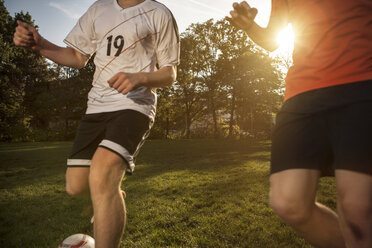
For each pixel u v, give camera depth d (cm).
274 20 150
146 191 505
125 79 151
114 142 156
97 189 148
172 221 325
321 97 108
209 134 3631
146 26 183
